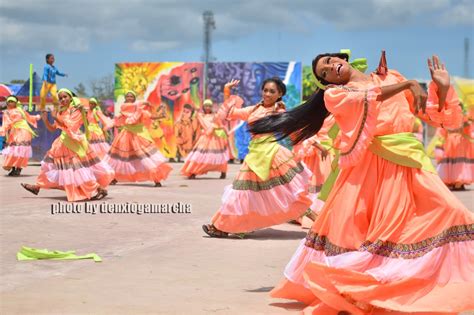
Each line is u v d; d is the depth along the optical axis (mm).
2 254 8938
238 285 7312
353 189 5836
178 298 6742
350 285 5516
